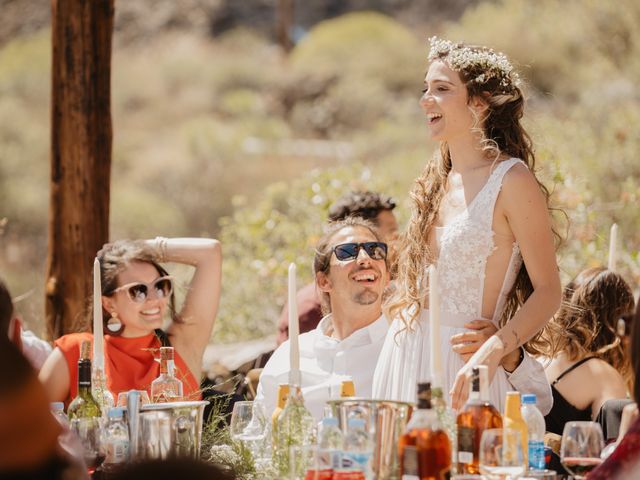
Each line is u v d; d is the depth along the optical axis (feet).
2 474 7.77
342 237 15.71
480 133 13.61
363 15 122.72
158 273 16.21
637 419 9.90
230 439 12.55
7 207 88.22
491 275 13.41
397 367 13.83
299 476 11.16
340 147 96.63
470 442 11.23
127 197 90.89
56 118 20.88
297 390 11.93
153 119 113.70
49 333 20.86
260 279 30.73
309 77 111.55
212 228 93.04
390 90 108.17
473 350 12.91
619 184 36.88
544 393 13.61
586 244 26.73
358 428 10.83
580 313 15.94
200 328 17.01
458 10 122.62
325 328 16.28
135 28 132.36
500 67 13.71
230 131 102.01
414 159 42.65
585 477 10.67
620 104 56.13
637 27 67.92
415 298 13.74
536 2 91.56
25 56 116.06
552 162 26.17
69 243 20.79
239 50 126.82
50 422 7.98
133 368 15.76
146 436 11.31
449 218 13.69
